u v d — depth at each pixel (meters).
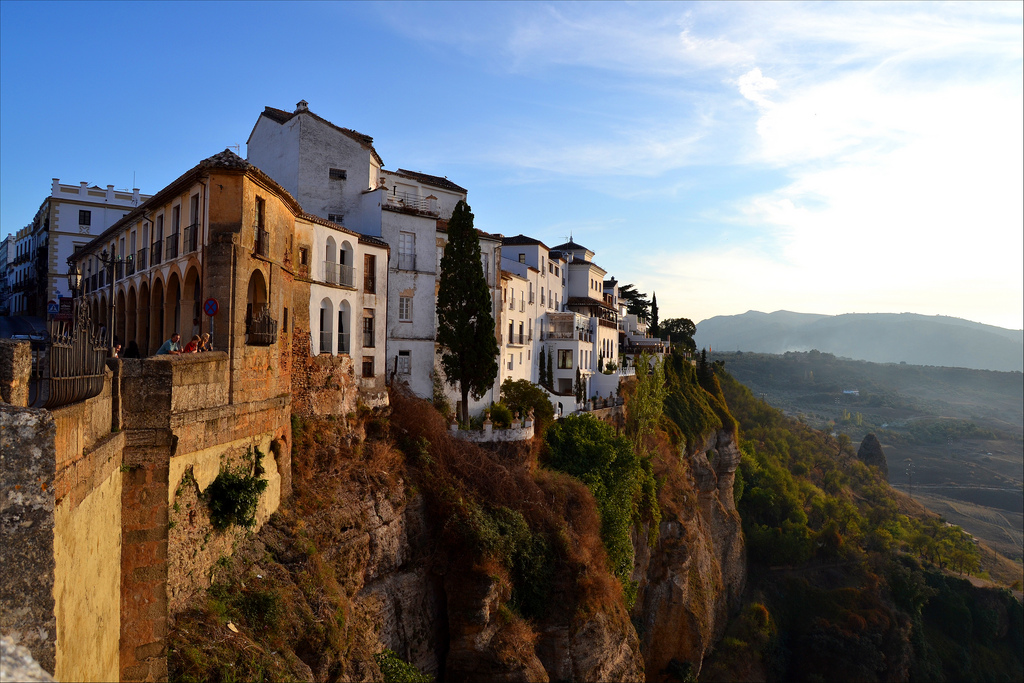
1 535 7.61
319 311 31.92
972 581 84.06
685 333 137.12
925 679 71.31
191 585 17.84
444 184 50.88
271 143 43.06
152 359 14.79
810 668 67.75
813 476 118.56
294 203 27.31
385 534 29.48
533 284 61.03
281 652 19.17
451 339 40.12
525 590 34.12
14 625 7.66
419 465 33.88
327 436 29.50
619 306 104.25
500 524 33.91
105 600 12.61
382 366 38.53
